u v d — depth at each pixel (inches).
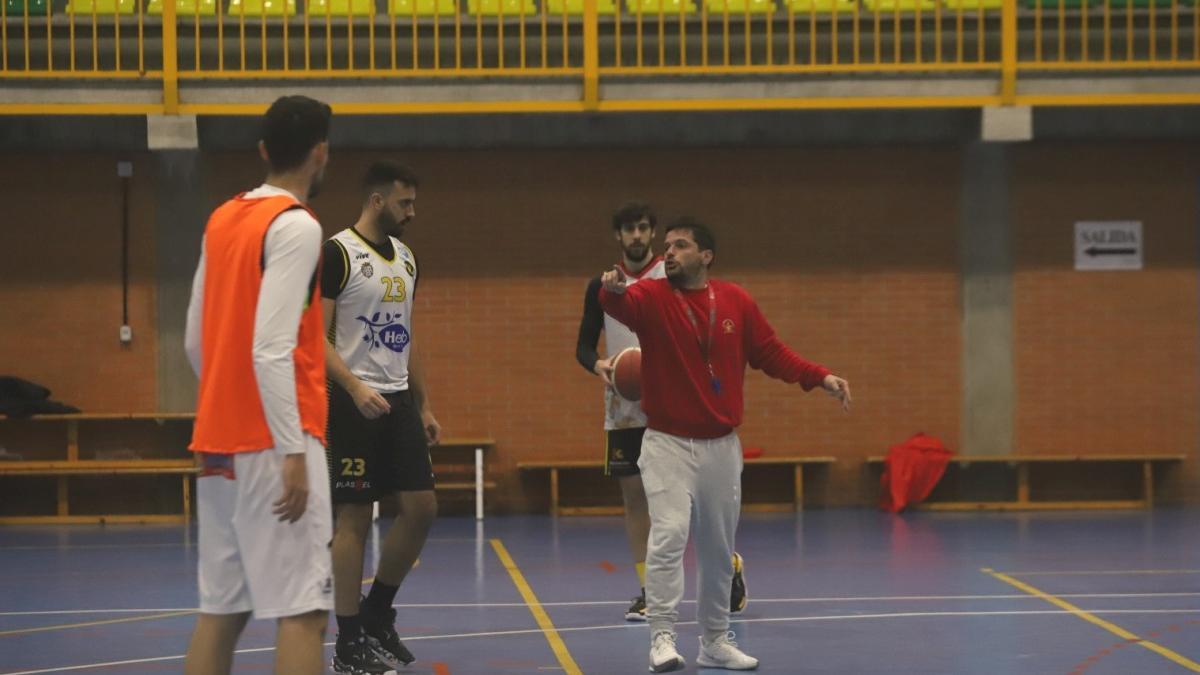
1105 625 443.2
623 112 846.5
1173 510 836.6
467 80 803.4
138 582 567.5
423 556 647.8
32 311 839.7
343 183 846.5
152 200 845.2
